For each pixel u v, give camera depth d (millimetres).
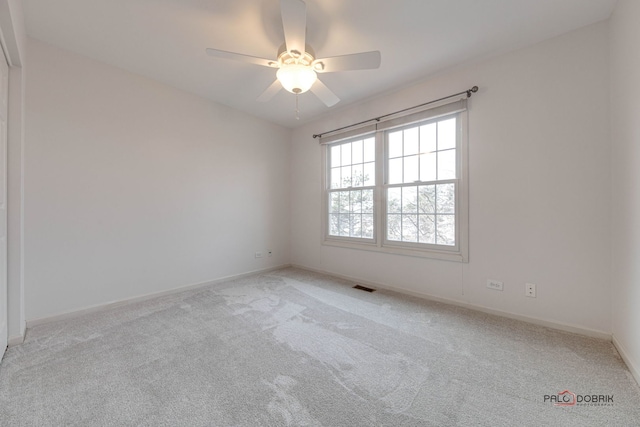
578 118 2035
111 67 2594
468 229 2594
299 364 1682
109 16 1938
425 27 2039
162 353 1802
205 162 3363
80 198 2430
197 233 3295
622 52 1696
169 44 2268
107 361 1703
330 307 2641
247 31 2100
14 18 1585
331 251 3891
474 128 2537
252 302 2781
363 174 3551
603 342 1921
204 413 1281
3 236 1787
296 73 1941
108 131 2584
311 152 4164
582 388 1445
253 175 3926
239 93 3211
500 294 2418
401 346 1899
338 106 3578
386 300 2838
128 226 2729
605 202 1941
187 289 3188
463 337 2025
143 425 1210
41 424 1212
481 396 1391
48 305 2271
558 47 2115
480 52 2354
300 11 1484
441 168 2818
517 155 2307
